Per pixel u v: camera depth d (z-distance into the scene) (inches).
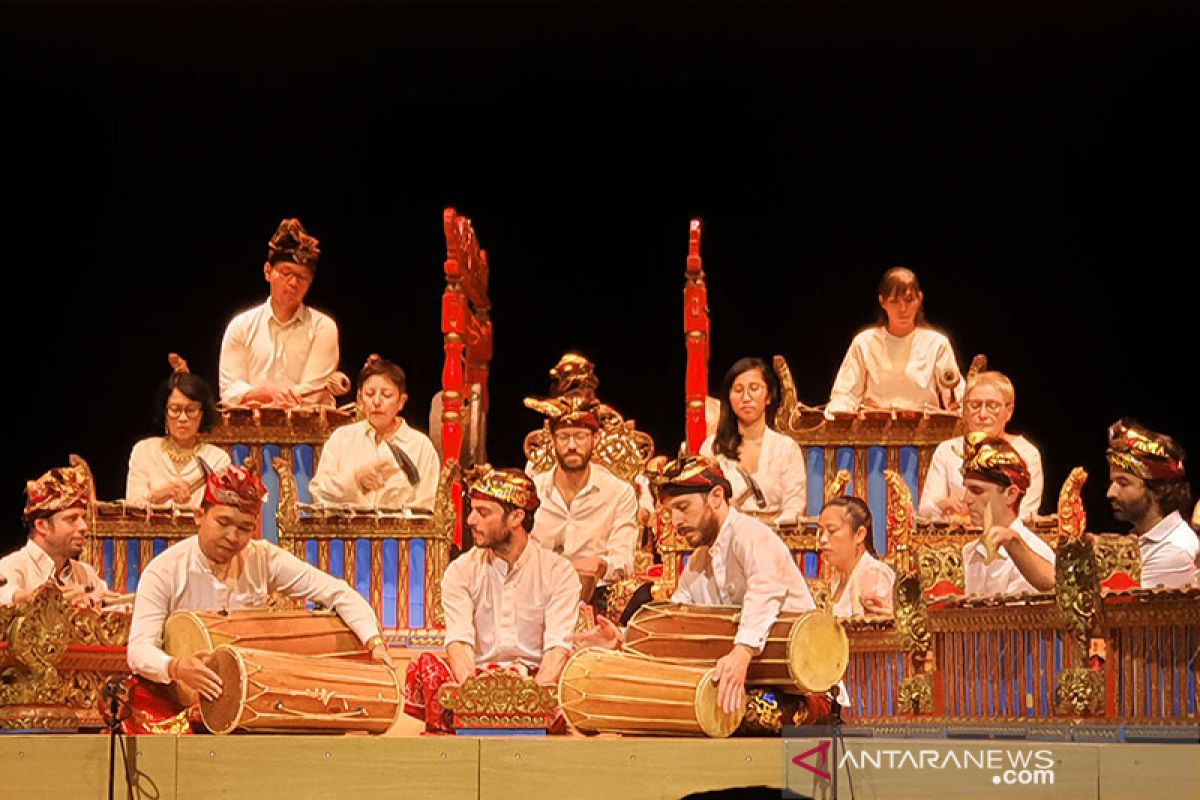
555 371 746.2
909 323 786.2
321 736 503.5
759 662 512.1
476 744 498.3
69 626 535.5
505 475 566.6
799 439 740.7
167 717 523.2
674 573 655.8
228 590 542.9
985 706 506.3
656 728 507.5
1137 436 553.6
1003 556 550.9
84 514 607.2
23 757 503.8
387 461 741.3
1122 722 474.9
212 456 743.1
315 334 801.6
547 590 566.9
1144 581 545.6
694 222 770.2
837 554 613.0
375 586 698.8
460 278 761.6
